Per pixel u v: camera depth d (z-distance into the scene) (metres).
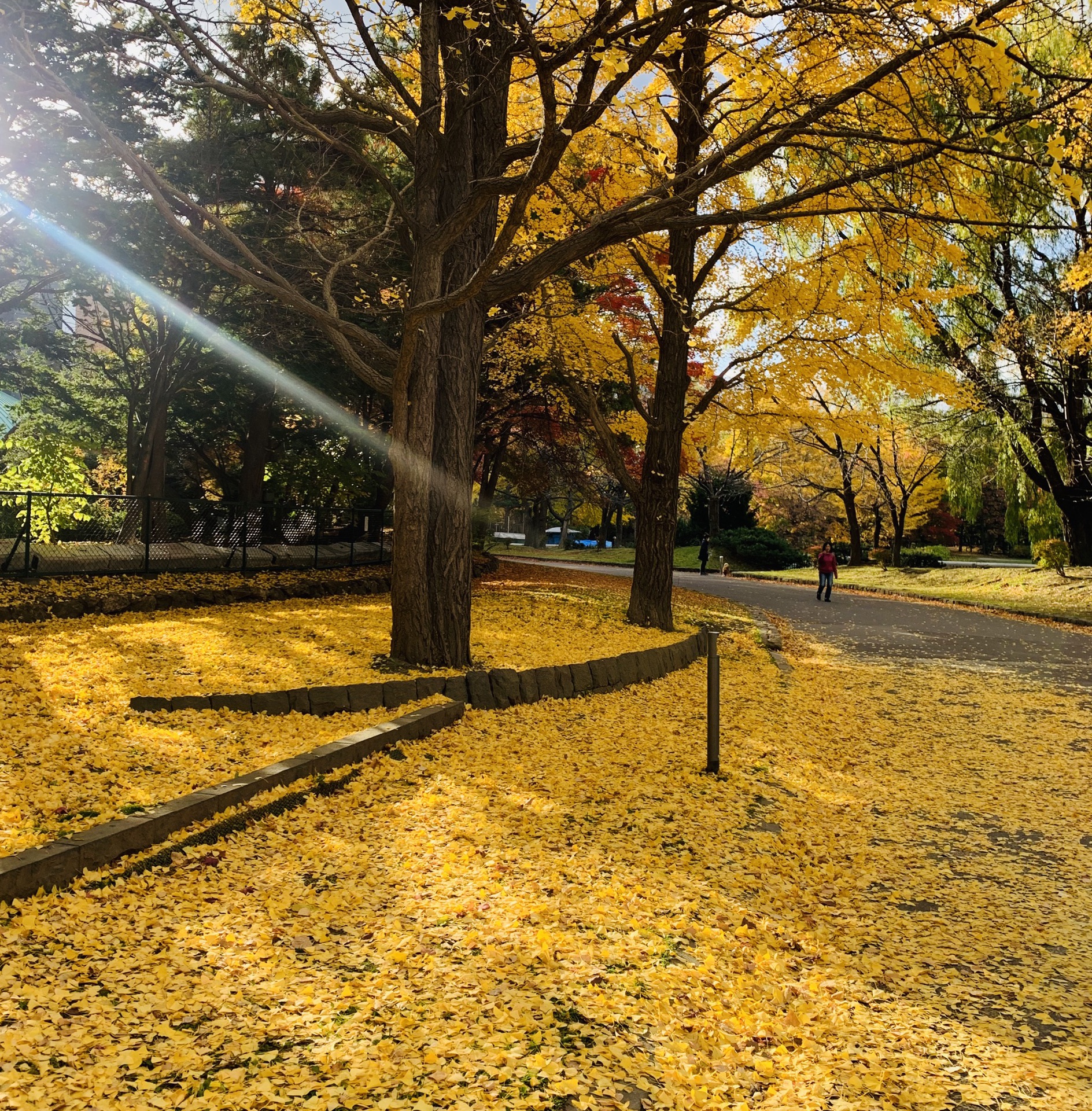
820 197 11.08
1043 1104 3.36
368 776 6.32
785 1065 3.43
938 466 36.50
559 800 6.47
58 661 8.02
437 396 9.34
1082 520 26.45
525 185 6.62
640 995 3.79
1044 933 5.07
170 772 5.66
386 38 10.65
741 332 14.65
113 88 13.73
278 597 13.94
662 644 12.39
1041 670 14.02
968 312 24.22
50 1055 2.90
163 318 17.91
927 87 8.76
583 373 14.98
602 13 6.23
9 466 19.19
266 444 22.69
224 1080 2.91
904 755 8.98
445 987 3.67
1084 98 7.43
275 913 4.24
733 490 45.75
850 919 5.04
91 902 4.05
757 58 7.90
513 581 21.08
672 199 8.30
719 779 7.38
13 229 14.70
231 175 15.65
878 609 23.11
